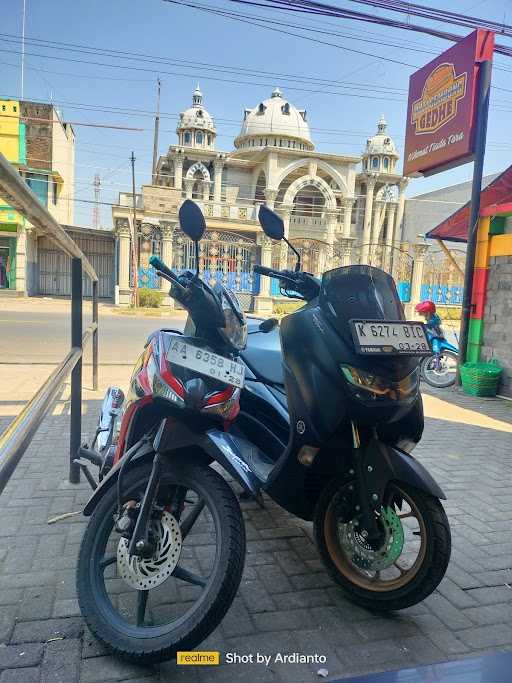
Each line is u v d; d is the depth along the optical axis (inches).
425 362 347.3
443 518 94.3
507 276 309.7
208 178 1485.0
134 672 83.0
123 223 1027.3
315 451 96.7
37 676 81.4
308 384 95.0
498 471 184.1
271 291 1109.1
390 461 94.6
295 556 122.0
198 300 93.5
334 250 1182.3
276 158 1391.5
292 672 84.9
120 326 621.3
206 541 126.3
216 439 86.4
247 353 133.7
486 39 305.1
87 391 270.5
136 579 87.7
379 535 97.5
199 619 78.6
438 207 1630.2
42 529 126.5
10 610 96.5
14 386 276.8
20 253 1045.2
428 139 346.3
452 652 91.3
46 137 1107.9
